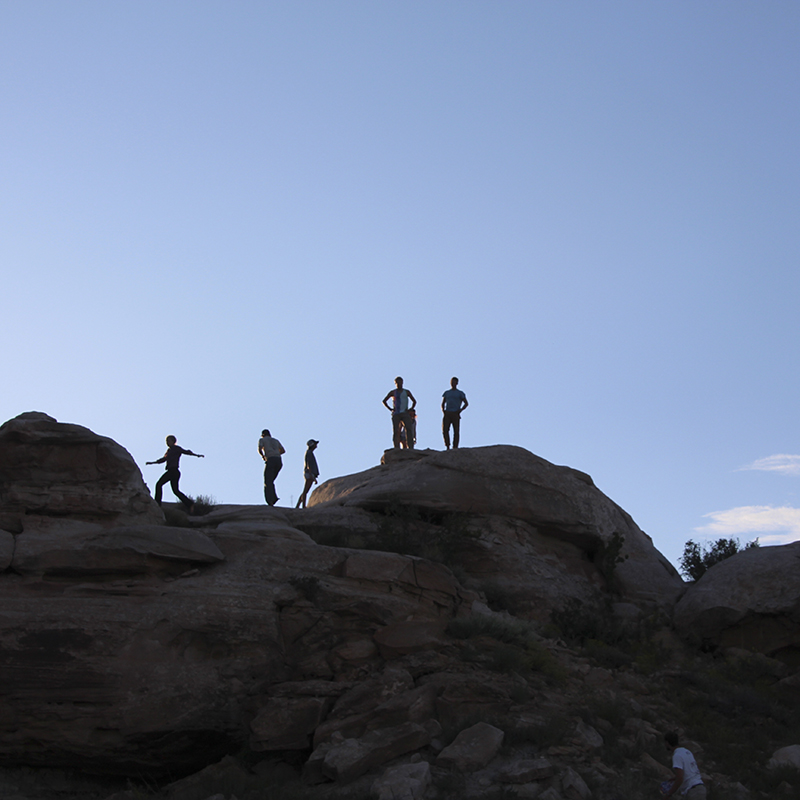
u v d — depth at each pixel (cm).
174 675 1345
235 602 1432
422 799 1057
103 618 1362
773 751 1316
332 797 1077
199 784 1208
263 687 1384
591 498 2258
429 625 1496
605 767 1152
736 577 1939
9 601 1369
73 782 1314
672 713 1416
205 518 1902
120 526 1608
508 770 1110
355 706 1292
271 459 2291
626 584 2130
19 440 1630
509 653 1455
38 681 1299
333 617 1477
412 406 2686
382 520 1978
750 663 1733
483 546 2016
